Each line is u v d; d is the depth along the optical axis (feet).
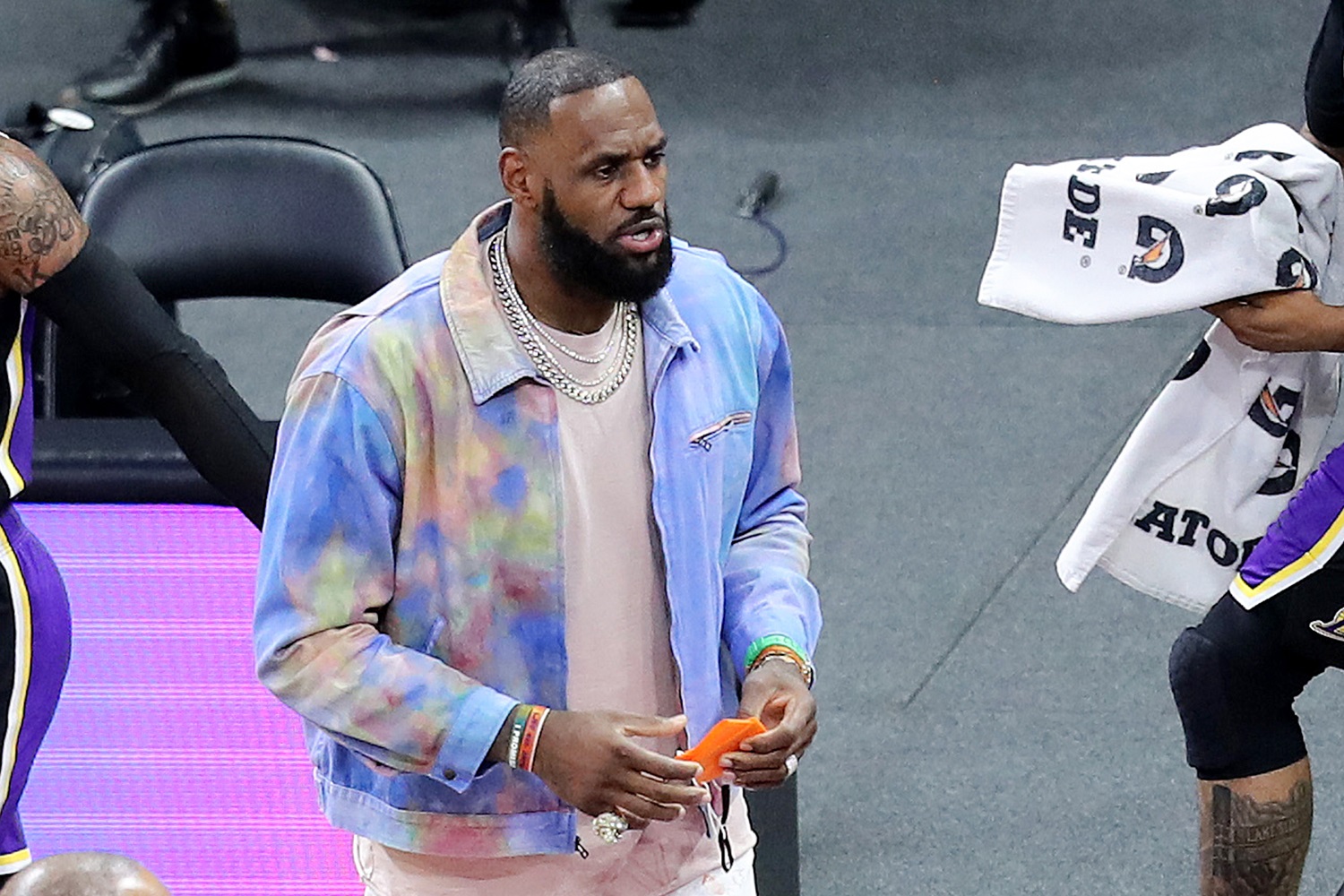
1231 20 94.68
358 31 94.02
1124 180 31.89
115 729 35.91
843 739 47.21
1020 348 66.49
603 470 25.17
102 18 97.04
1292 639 33.73
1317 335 31.50
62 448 34.37
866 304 70.08
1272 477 34.45
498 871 26.66
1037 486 58.13
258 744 35.99
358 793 26.68
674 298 25.94
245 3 97.25
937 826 43.93
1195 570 35.42
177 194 45.52
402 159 82.53
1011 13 96.89
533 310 24.68
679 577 25.53
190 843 36.68
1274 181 31.63
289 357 67.97
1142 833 43.34
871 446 60.75
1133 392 63.36
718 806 27.04
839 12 97.91
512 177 23.90
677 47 94.07
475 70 89.81
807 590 27.66
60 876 14.80
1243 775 35.01
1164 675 49.21
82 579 34.96
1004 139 83.30
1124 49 91.97
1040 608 52.26
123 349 27.99
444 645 25.36
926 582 53.62
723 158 82.23
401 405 24.34
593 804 24.20
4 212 26.94
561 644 25.17
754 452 28.07
